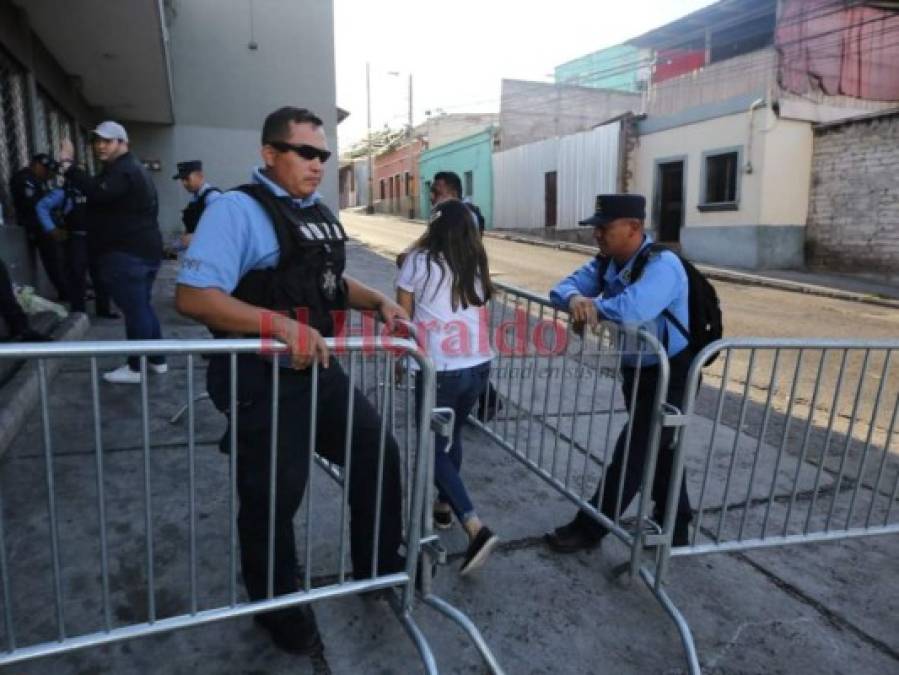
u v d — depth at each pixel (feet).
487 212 87.92
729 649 7.73
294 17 41.96
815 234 50.93
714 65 53.67
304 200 6.91
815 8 48.88
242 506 6.90
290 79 42.45
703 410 16.46
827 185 49.78
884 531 9.48
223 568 8.58
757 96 49.34
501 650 7.48
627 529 9.91
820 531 9.91
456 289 8.71
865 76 52.19
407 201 119.24
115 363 16.99
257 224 6.37
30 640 7.15
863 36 51.19
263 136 6.70
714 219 53.83
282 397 6.66
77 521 9.46
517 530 10.09
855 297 38.42
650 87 61.26
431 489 7.41
